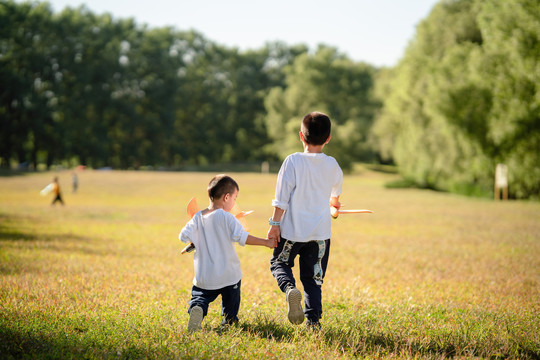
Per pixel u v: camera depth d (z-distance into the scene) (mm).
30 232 12617
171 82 79062
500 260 8891
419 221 17547
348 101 77625
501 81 28016
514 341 3711
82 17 74438
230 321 3955
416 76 36469
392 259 8992
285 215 3939
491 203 26625
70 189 37094
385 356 3402
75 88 71500
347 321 4258
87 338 3475
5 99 65188
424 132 35344
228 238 3852
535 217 18641
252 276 6812
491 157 30672
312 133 3988
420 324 4293
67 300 4855
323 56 76812
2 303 4551
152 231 14195
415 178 40781
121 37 77812
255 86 91062
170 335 3566
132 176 48281
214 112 84562
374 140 69250
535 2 26609
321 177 3943
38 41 69438
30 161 72750
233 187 3992
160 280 6383
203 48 89062
